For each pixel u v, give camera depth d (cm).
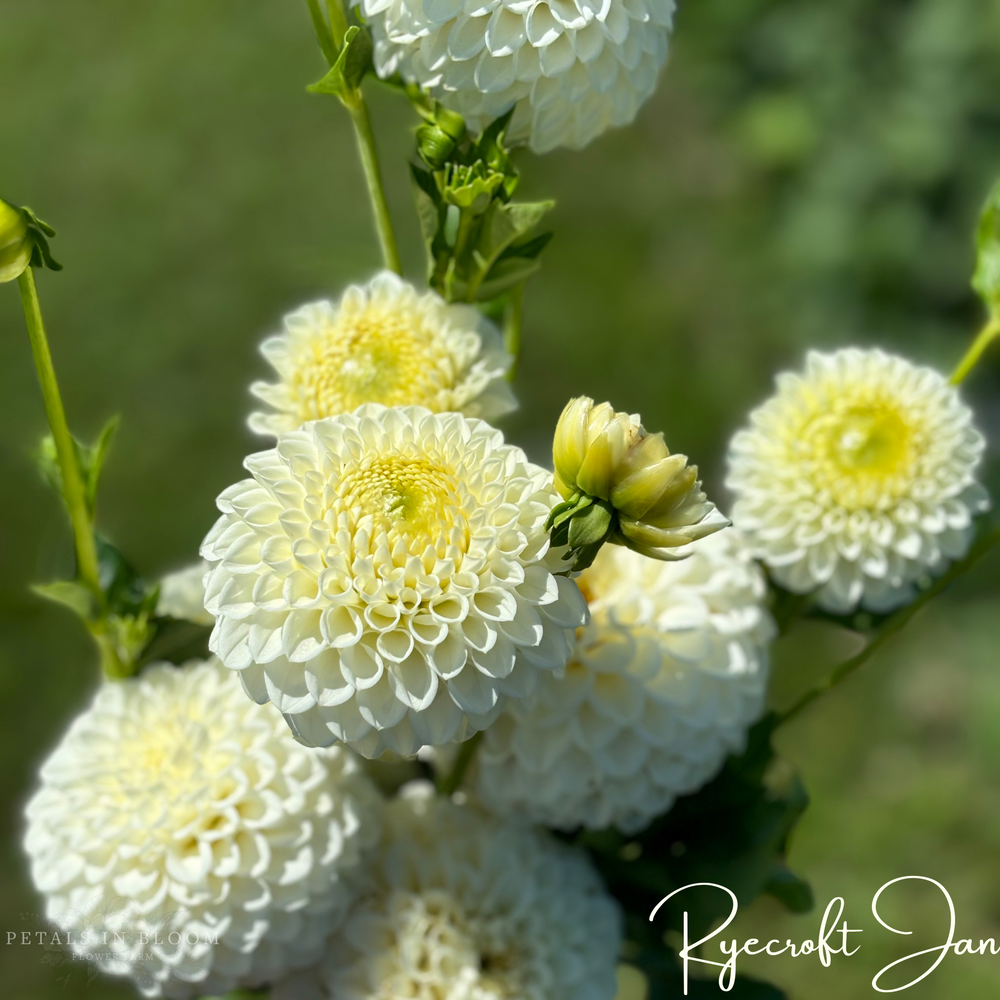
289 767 48
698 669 49
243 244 140
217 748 48
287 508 43
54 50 157
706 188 152
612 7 46
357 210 141
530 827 52
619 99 47
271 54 154
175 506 125
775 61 151
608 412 42
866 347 140
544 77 46
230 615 42
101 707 50
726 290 146
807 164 147
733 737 50
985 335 52
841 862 112
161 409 130
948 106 142
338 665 42
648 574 50
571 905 51
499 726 49
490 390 48
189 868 47
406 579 42
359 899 51
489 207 47
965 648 128
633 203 151
